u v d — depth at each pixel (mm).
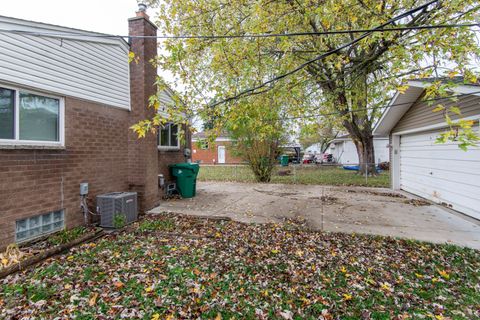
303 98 5621
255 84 4348
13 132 3600
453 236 4320
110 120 5410
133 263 3262
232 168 19734
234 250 3736
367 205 6691
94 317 2232
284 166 20188
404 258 3494
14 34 3529
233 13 4293
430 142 7227
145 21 5816
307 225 4949
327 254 3619
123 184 5816
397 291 2699
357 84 6000
